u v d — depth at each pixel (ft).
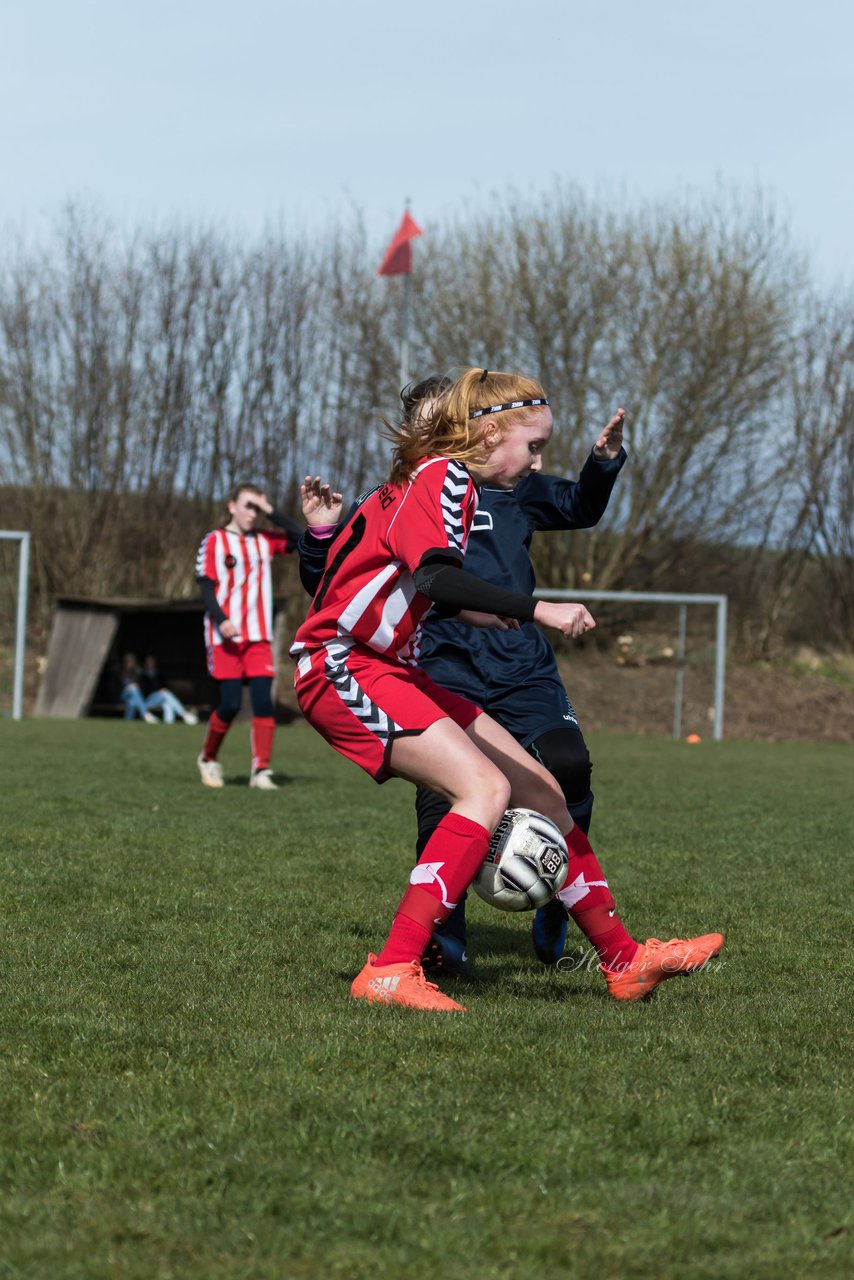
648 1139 14.75
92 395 148.25
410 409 21.54
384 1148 14.25
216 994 21.57
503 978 24.03
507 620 20.95
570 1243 12.03
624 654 135.33
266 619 58.95
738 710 133.39
